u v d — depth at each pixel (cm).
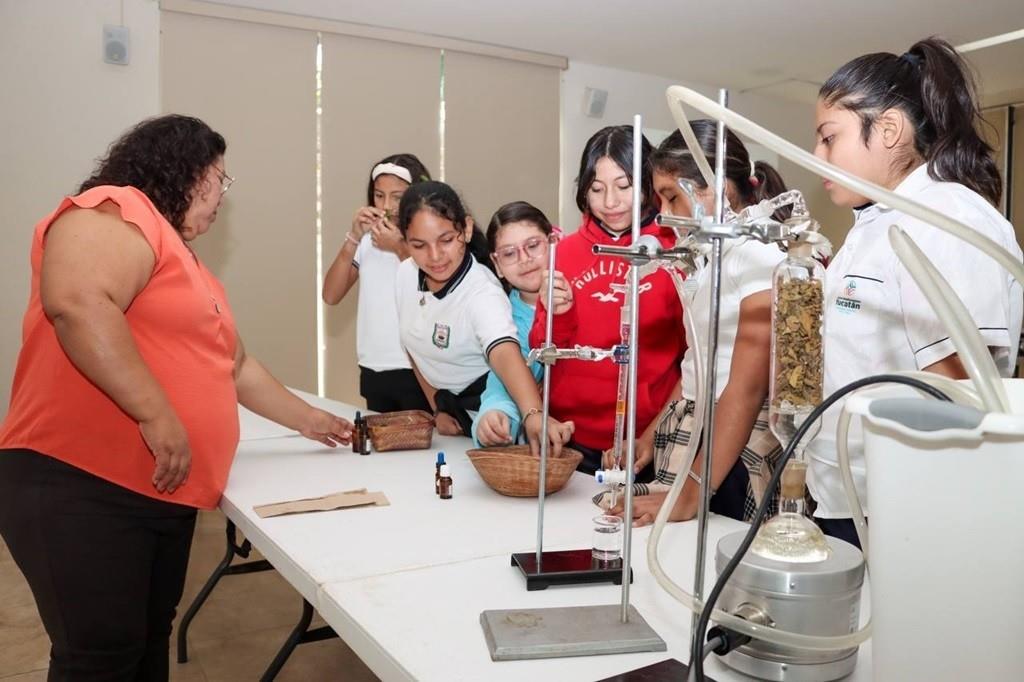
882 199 63
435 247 191
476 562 109
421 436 190
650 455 166
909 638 58
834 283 128
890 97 117
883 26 456
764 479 141
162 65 407
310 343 454
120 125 400
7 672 229
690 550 113
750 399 125
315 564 109
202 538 344
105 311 123
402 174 290
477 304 191
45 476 128
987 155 119
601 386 182
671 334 177
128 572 134
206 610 274
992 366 57
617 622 86
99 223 127
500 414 166
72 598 130
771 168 168
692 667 68
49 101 385
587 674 77
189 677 228
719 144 70
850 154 121
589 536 121
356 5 422
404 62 470
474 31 466
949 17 442
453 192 195
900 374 63
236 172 428
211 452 143
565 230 534
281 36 436
